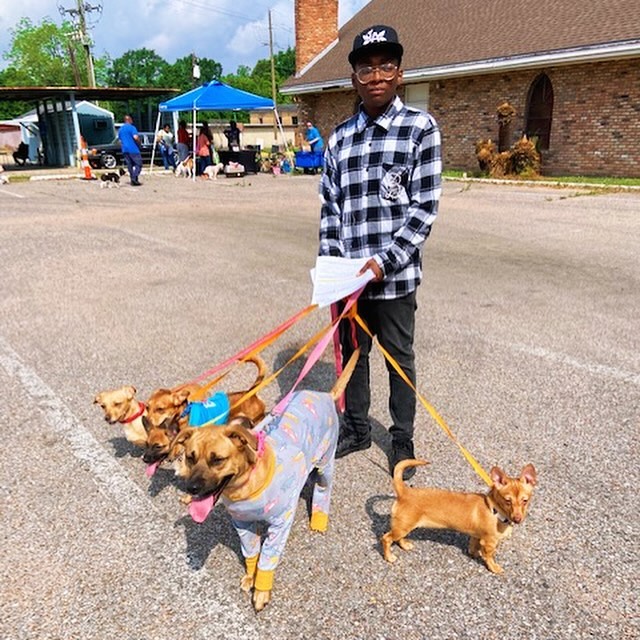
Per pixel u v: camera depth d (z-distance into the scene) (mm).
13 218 13180
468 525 2771
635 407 4316
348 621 2594
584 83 17672
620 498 3332
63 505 3385
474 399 4496
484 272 8008
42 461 3814
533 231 10633
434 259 8781
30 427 4230
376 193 3299
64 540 3105
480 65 19438
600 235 10086
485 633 2516
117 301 7062
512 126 19875
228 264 8773
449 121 21906
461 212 12898
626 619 2562
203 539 3131
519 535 3072
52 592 2766
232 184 20250
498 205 13734
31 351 5586
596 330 5801
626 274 7711
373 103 3186
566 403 4402
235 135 24344
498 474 2715
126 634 2547
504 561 2916
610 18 17984
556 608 2629
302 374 3154
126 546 3070
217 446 2258
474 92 20812
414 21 25688
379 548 3031
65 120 29875
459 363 5125
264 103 22375
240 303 6941
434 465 3705
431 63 21422
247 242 10305
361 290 3312
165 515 3314
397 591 2752
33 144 39875
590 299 6750
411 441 3736
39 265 8820
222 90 22062
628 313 6250
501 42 20203
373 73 3084
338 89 25609
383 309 3477
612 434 3971
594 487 3430
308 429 2781
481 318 6234
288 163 24750
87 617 2633
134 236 10969
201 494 2211
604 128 17500
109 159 28328
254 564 2748
